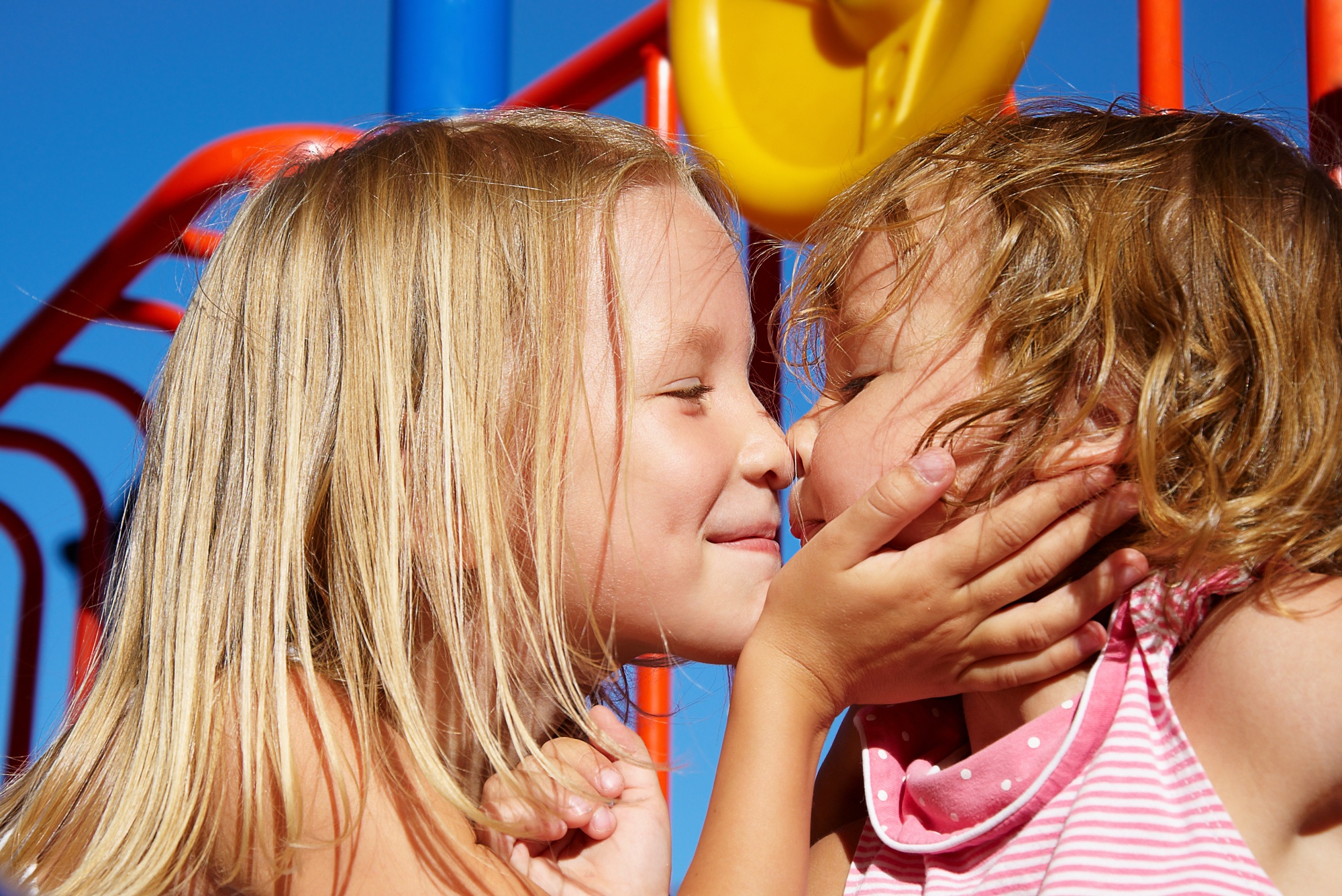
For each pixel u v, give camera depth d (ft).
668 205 4.14
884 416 3.67
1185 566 3.10
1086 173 3.61
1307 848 2.93
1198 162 3.56
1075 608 3.21
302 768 3.38
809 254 4.41
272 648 3.56
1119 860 2.93
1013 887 3.20
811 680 3.53
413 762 3.50
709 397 4.00
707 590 3.81
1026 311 3.46
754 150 5.08
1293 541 3.00
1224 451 3.17
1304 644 2.87
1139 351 3.32
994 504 3.47
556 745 3.73
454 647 3.64
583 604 3.78
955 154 3.86
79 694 4.18
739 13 5.27
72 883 3.35
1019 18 4.35
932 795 3.49
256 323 4.06
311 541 3.86
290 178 4.44
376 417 3.84
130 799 3.49
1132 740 3.08
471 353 3.87
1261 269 3.32
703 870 3.31
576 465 3.77
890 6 4.89
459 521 3.72
